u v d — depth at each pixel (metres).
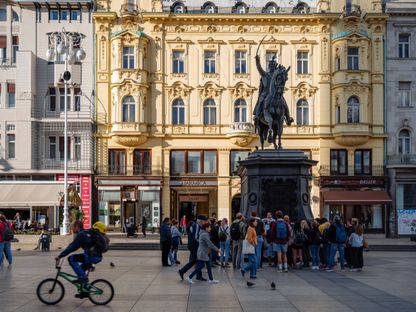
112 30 58.66
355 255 24.39
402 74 58.84
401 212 56.50
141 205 57.00
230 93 58.59
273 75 29.41
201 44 58.69
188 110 58.47
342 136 57.06
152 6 58.72
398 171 56.88
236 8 59.56
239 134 56.78
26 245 39.62
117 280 20.92
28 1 57.81
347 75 57.78
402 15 58.94
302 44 58.75
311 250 24.94
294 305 15.54
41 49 58.41
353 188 57.06
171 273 23.36
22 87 56.78
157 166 57.75
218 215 57.41
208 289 18.55
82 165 56.91
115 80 57.50
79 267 15.59
